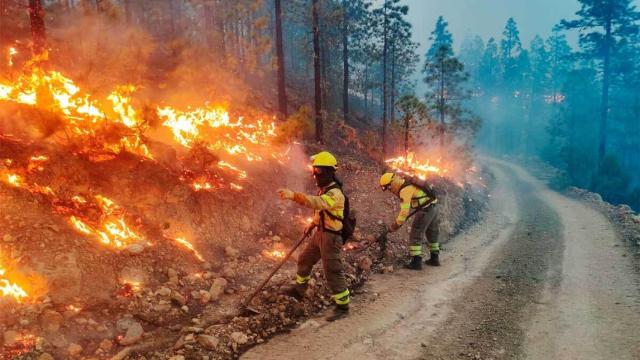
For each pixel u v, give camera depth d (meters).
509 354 4.07
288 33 36.72
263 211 6.86
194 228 5.58
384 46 24.22
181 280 4.71
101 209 4.79
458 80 22.94
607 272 6.66
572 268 6.89
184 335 3.92
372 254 6.96
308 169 9.38
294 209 7.50
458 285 6.03
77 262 3.99
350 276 6.00
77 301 3.79
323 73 25.17
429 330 4.56
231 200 6.34
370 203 9.16
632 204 27.95
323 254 4.80
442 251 8.12
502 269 6.85
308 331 4.41
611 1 36.44
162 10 18.61
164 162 5.98
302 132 12.41
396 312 4.98
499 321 4.81
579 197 19.05
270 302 4.76
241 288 5.00
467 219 11.71
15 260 3.68
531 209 14.88
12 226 3.94
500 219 12.39
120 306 4.00
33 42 6.23
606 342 4.30
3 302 3.41
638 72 41.53
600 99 40.50
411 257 7.10
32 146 4.79
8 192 4.23
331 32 25.88
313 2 14.33
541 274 6.58
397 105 16.00
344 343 4.18
